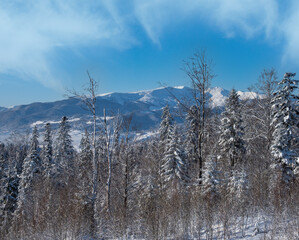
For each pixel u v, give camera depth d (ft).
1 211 113.09
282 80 68.08
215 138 102.58
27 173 125.08
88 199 59.00
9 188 118.01
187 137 97.14
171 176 89.35
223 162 97.45
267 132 76.02
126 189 68.13
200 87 56.39
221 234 39.45
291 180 61.52
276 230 36.70
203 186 59.00
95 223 56.80
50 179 116.47
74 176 93.35
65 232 49.62
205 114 57.82
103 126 62.69
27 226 68.74
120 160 69.15
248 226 40.75
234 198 54.03
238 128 96.27
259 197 54.19
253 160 88.38
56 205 67.46
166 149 99.60
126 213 58.34
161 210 47.16
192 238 40.19
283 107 67.15
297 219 37.22
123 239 46.91
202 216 45.03
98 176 66.49
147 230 43.70
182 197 53.26
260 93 79.92
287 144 65.77
